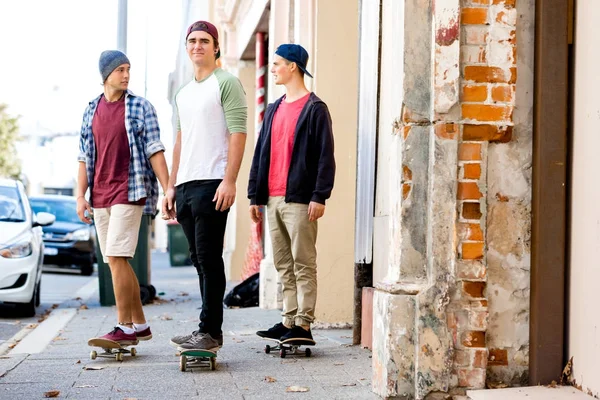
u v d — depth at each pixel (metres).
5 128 74.94
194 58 8.84
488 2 7.18
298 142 9.47
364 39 10.72
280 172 9.64
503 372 7.20
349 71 12.93
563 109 7.09
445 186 7.13
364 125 10.66
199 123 8.67
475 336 7.08
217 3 25.73
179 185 8.74
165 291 21.64
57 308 17.55
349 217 12.89
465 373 7.08
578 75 6.96
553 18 7.08
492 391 6.92
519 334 7.22
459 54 7.14
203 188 8.58
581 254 6.83
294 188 9.46
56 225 29.59
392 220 7.41
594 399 6.46
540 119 7.09
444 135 7.12
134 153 9.24
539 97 7.09
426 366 7.03
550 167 7.09
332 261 12.85
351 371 8.62
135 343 9.40
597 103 6.59
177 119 9.23
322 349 10.26
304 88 9.76
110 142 9.23
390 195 7.51
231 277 24.88
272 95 15.77
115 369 8.79
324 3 12.90
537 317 7.07
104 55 9.30
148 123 9.34
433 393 7.04
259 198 9.81
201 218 8.60
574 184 6.98
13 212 17.22
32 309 15.98
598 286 6.51
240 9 23.41
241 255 24.94
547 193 7.08
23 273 15.64
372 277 10.68
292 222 9.48
